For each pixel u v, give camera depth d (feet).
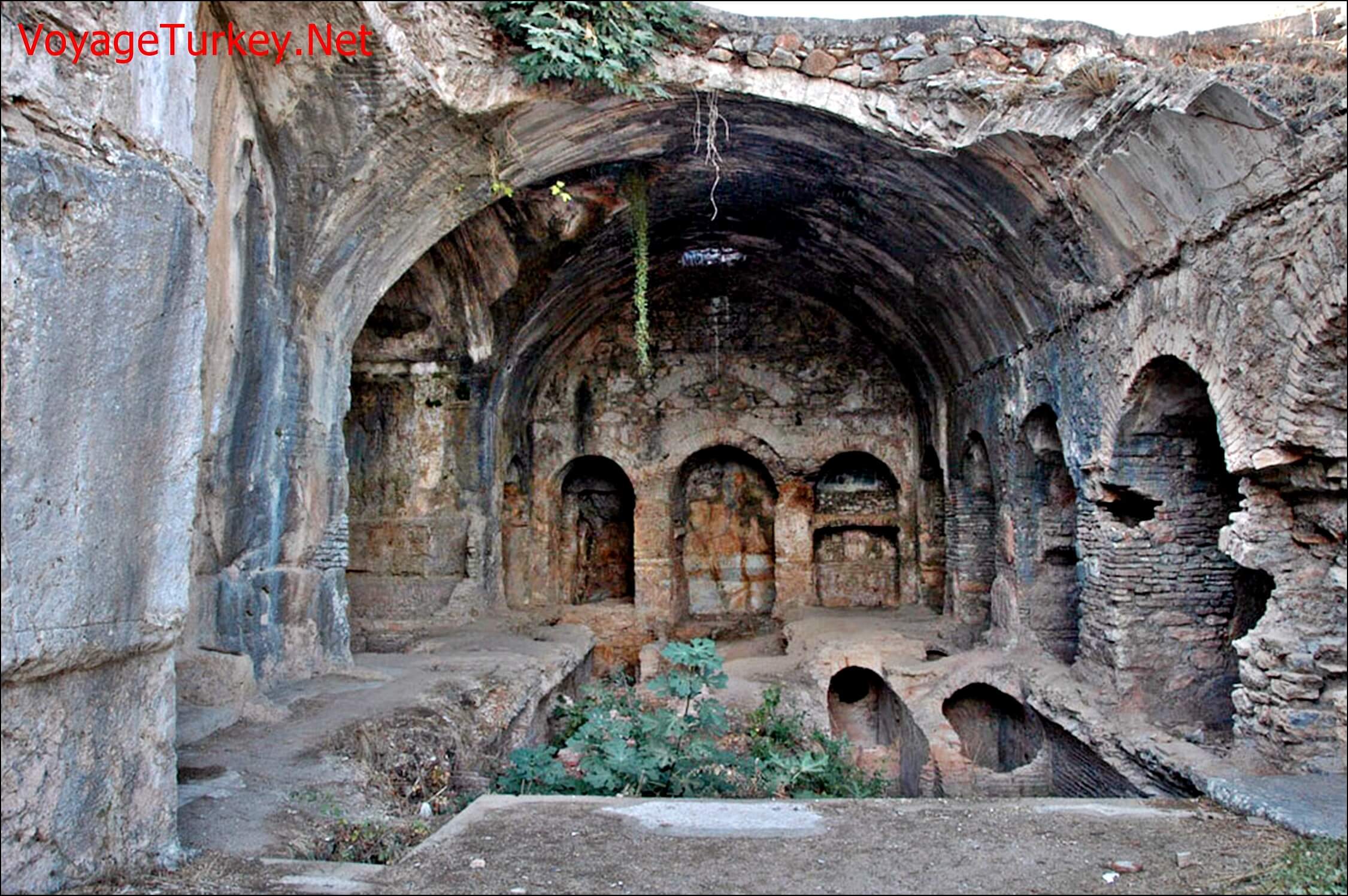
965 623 46.50
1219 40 27.22
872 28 29.71
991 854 15.05
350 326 30.42
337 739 21.49
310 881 13.16
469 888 13.10
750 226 43.80
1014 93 27.63
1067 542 38.50
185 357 13.79
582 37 26.76
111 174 12.34
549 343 51.60
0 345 10.61
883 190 34.53
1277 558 22.44
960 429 46.52
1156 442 28.84
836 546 57.98
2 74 10.80
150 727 13.39
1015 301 35.35
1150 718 28.40
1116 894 13.23
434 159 27.45
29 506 10.99
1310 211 19.92
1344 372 20.03
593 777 23.30
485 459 46.24
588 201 36.58
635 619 54.44
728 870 14.05
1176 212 24.41
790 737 34.53
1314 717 21.09
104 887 12.05
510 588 53.06
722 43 29.43
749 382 55.83
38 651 11.04
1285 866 14.38
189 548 13.92
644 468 55.42
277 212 25.41
